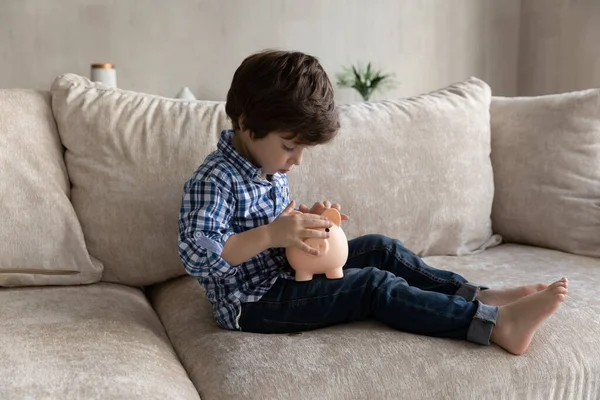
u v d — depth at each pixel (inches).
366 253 50.8
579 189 64.2
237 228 46.4
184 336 45.7
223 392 36.8
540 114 67.7
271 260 46.9
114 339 41.4
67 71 117.1
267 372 37.8
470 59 139.2
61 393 33.2
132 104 58.6
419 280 49.7
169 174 56.1
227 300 45.0
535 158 66.6
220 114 59.8
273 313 44.4
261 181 46.8
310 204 59.4
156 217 55.6
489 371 40.1
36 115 56.1
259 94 42.3
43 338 40.4
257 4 125.3
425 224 63.4
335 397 37.0
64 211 53.3
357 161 61.3
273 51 45.8
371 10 132.3
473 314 42.1
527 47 136.6
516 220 67.6
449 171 64.2
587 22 117.7
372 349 40.6
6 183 51.9
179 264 57.0
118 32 118.5
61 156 56.8
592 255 63.2
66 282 53.3
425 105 65.7
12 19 112.4
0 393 32.7
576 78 121.3
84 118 56.4
